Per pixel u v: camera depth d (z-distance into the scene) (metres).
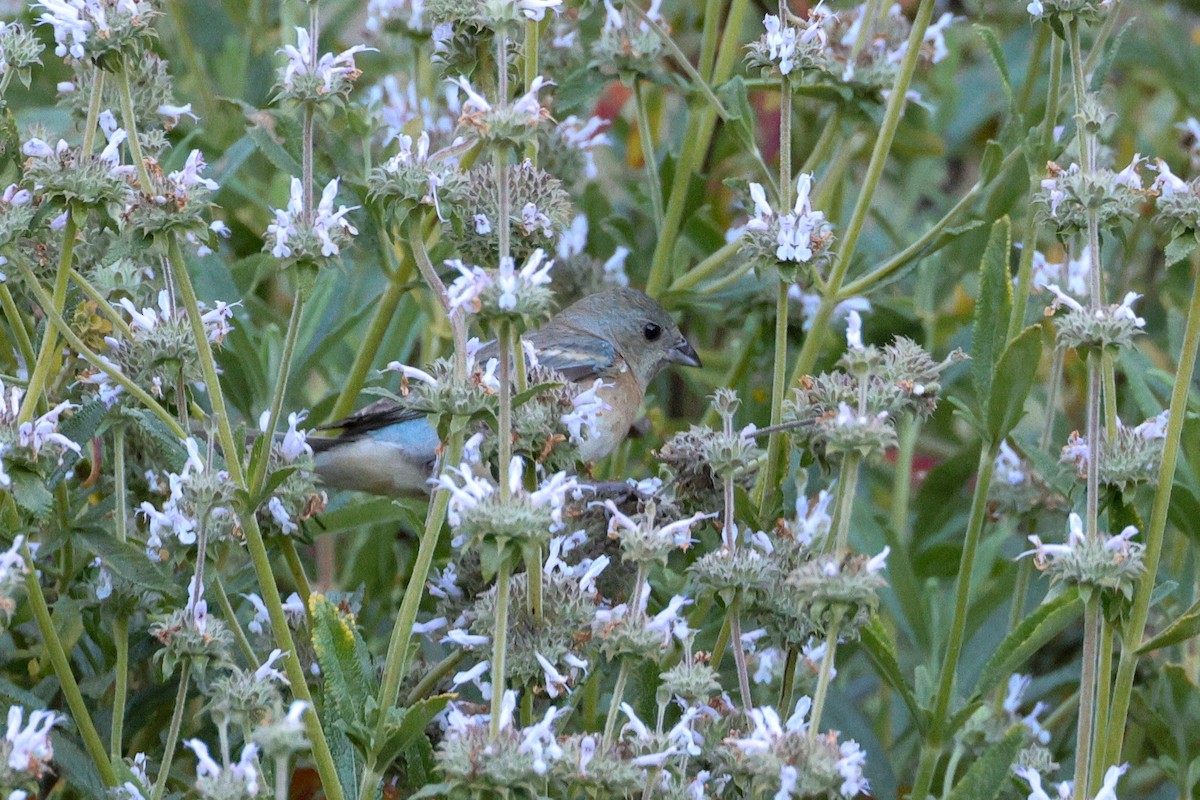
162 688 9.20
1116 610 7.80
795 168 14.23
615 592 9.62
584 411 8.46
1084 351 7.38
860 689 12.80
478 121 6.75
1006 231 9.20
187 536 7.98
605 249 14.29
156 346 7.93
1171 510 9.95
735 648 7.68
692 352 13.70
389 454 10.59
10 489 7.23
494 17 6.85
